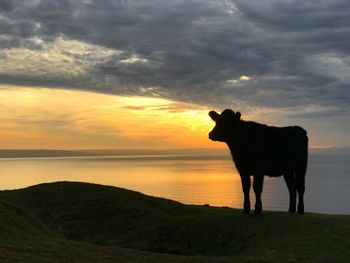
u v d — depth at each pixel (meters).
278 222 14.40
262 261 11.00
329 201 135.25
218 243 14.09
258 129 14.77
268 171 15.03
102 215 18.69
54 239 13.55
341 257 11.51
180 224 15.84
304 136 15.98
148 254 11.91
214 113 14.84
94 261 10.56
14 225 14.16
